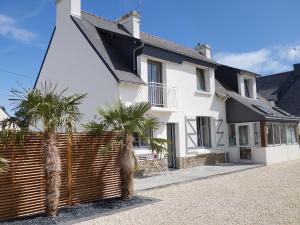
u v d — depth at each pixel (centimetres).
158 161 1496
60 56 1670
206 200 939
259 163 1908
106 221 745
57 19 1705
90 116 1473
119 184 988
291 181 1251
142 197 975
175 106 1664
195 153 1767
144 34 1955
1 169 692
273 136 2031
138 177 1388
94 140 931
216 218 752
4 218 734
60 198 848
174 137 1698
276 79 3170
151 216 781
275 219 735
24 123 773
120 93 1383
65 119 769
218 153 1941
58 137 852
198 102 1839
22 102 752
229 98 2041
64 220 744
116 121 941
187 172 1528
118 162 955
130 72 1491
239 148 2016
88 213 802
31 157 782
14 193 751
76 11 1636
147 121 950
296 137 2342
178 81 1720
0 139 734
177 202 921
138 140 1445
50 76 1727
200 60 1862
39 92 768
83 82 1531
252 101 2261
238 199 945
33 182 784
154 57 1573
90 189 915
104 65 1434
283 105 2877
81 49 1550
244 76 2300
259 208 835
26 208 769
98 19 1770
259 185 1175
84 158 906
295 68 3081
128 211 830
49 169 763
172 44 2084
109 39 1638
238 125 2025
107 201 924
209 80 1948
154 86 1577
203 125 1914
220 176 1435
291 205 860
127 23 1797
